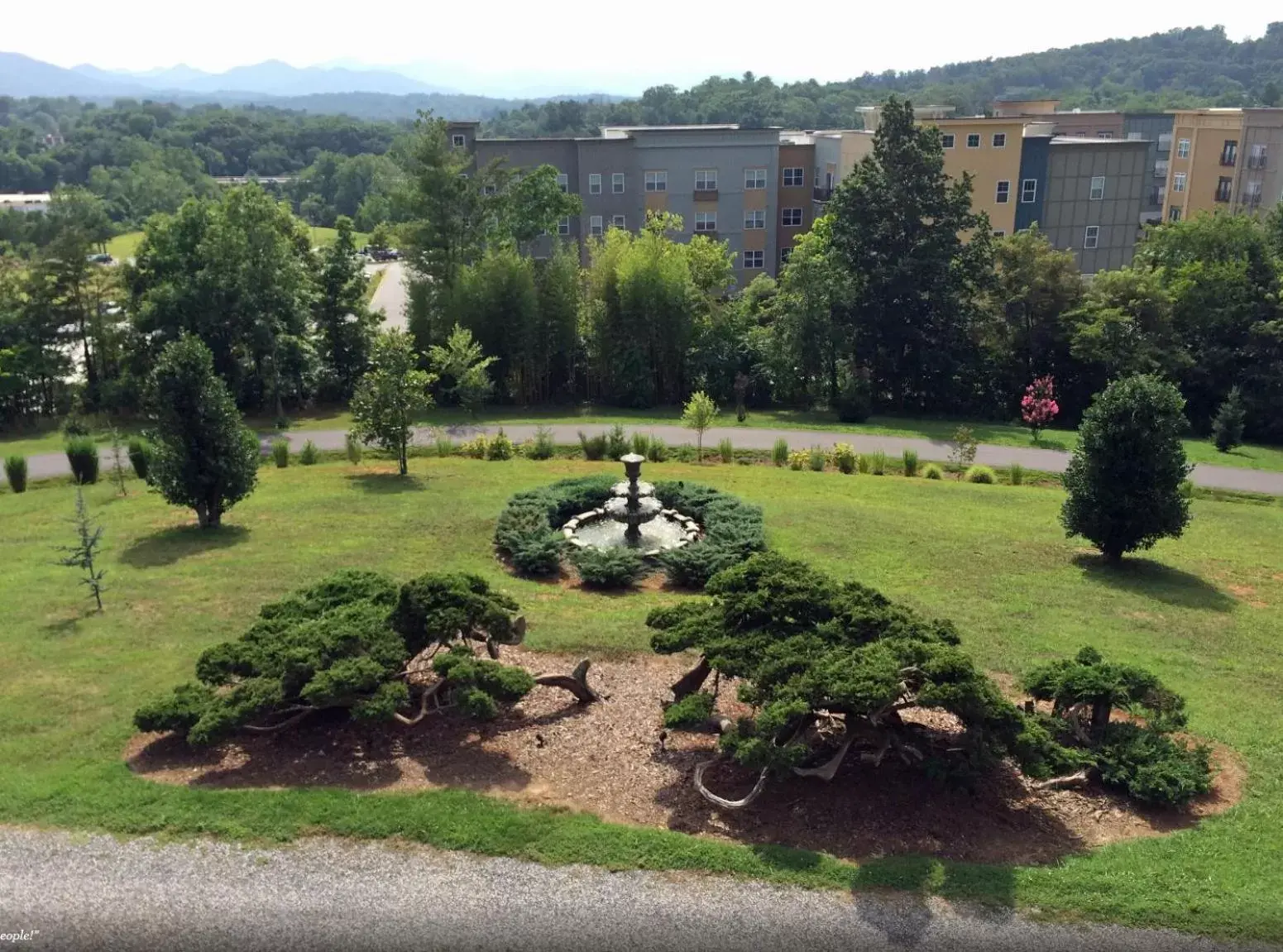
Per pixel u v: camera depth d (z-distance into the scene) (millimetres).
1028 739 9062
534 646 12680
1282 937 7523
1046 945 7398
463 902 7781
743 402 37656
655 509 18484
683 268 38438
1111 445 17141
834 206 38500
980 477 26750
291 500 21203
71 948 7180
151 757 9914
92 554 14492
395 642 10477
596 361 38594
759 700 9453
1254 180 61000
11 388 33844
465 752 10109
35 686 11430
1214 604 15648
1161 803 9266
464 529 18719
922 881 8062
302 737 10344
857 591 10648
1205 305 37781
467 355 33875
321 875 8070
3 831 8523
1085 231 54188
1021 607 14984
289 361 36312
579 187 56656
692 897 7875
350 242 39469
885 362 38656
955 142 50688
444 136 40500
